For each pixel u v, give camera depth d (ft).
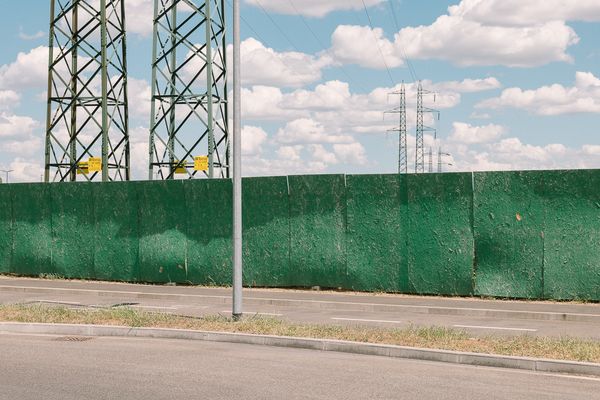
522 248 58.85
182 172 102.06
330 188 65.41
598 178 56.75
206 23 99.25
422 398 27.09
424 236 61.98
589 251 56.95
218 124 105.91
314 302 58.59
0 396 27.35
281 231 67.41
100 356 36.22
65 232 78.18
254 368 32.94
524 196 58.85
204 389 28.50
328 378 30.66
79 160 107.45
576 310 52.65
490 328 46.24
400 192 62.90
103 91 105.91
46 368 32.91
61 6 108.06
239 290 46.03
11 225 81.20
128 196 74.74
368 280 63.93
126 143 112.88
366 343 37.42
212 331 41.98
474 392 28.17
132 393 27.81
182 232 72.13
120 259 75.20
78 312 48.88
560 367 32.58
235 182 46.65
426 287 61.82
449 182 61.16
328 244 65.51
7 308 51.06
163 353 37.19
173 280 72.43
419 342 37.47
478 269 60.18
